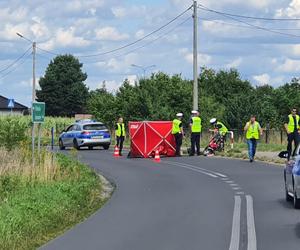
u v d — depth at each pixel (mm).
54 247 10328
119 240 10828
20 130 26844
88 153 36562
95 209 14984
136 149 32844
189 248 9992
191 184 19594
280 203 15039
